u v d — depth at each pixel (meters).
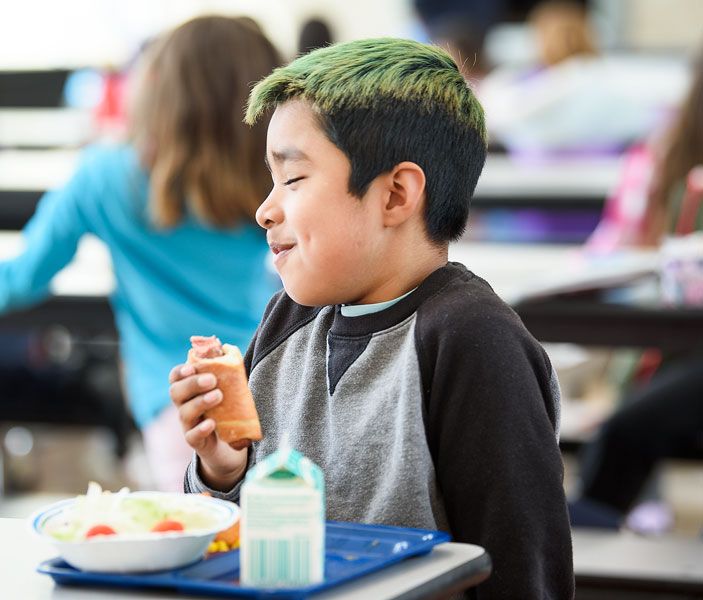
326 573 1.69
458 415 2.06
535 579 2.00
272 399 2.37
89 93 7.42
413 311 2.19
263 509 1.62
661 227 5.39
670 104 7.04
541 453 2.05
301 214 2.15
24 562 1.82
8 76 7.48
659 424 5.26
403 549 1.79
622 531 4.38
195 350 2.08
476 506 2.04
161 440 4.36
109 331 5.50
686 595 3.70
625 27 11.18
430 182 2.21
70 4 9.41
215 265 4.36
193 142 4.25
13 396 6.57
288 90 2.19
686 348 4.44
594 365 6.30
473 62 7.89
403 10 11.42
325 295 2.19
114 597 1.65
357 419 2.18
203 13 4.40
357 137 2.14
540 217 6.91
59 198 4.40
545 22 7.79
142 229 4.32
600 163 7.19
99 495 1.84
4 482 7.19
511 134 7.28
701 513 6.84
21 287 4.48
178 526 1.75
